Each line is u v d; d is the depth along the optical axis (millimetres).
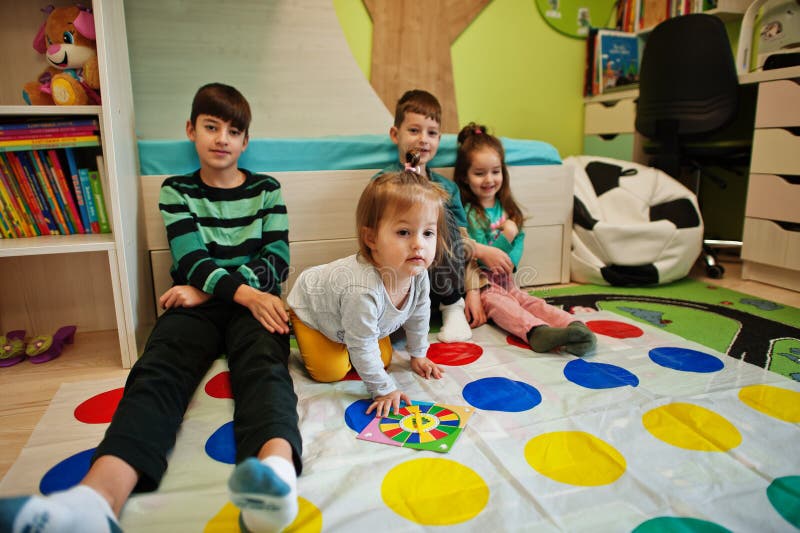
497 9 2270
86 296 1493
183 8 1737
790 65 1687
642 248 1779
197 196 1279
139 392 825
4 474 809
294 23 1876
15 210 1304
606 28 2477
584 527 650
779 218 1722
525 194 1753
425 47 2146
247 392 877
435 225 940
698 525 653
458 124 2299
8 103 1414
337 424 913
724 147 1970
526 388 1035
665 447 824
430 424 898
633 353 1206
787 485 730
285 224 1330
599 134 2477
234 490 569
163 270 1410
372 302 943
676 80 1951
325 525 653
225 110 1234
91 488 602
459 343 1296
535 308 1420
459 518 667
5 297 1436
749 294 1703
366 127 2021
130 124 1333
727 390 1013
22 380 1162
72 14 1272
